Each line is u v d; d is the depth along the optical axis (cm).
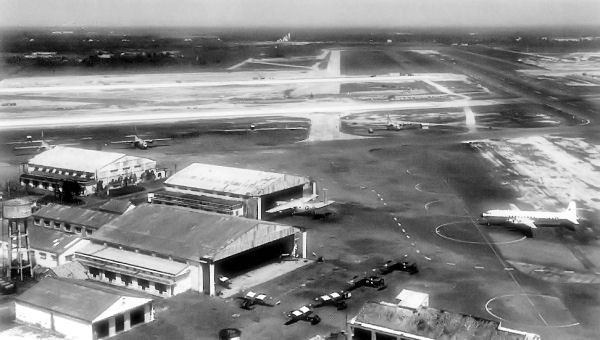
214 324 6944
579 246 9875
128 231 8731
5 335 6550
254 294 7556
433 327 5909
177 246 8194
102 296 6744
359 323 6122
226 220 8775
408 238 10238
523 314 7338
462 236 10350
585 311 7438
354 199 12619
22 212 8100
